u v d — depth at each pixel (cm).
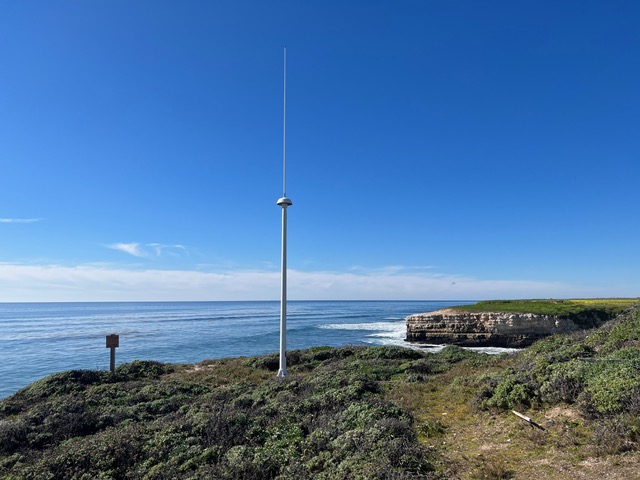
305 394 1288
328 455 739
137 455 819
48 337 5997
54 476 757
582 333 1908
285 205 1883
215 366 2317
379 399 1132
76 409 1270
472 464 705
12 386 2836
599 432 723
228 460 752
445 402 1183
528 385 1053
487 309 5444
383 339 5675
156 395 1452
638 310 1853
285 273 1873
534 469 659
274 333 6438
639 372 878
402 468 653
